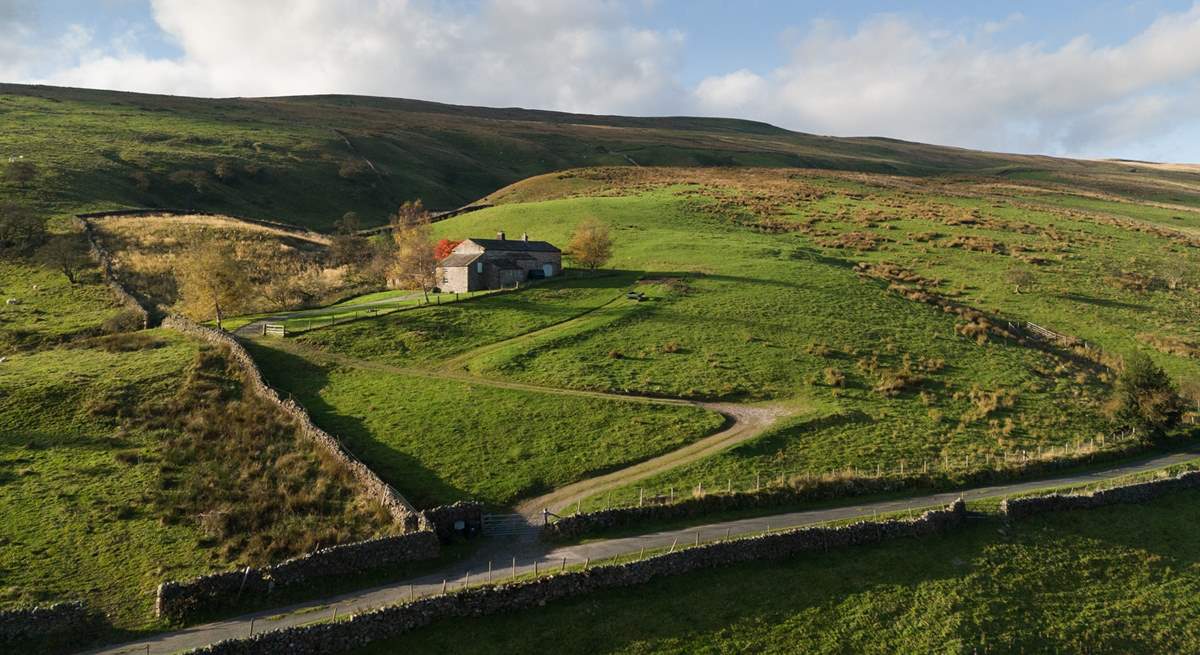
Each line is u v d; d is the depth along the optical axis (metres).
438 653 30.36
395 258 110.69
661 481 46.38
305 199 181.25
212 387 57.34
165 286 92.94
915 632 34.47
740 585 36.22
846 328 79.44
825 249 119.75
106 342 67.94
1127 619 37.31
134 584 35.03
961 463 51.28
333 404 57.47
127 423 51.00
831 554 39.25
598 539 39.69
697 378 65.19
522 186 199.62
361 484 44.03
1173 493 48.94
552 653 31.06
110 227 115.44
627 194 168.00
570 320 80.38
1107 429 60.00
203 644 30.20
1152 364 60.25
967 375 69.38
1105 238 130.62
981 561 39.81
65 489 42.75
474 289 95.06
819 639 33.53
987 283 103.06
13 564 35.81
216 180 171.88
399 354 69.81
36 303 82.12
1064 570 40.25
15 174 132.75
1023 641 34.94
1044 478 51.03
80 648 30.17
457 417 55.25
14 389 54.75
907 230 132.88
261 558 37.34
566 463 48.88
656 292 89.56
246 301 82.25
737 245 114.62
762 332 77.12
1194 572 41.44
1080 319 90.88
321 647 29.62
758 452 51.00
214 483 44.38
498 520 41.88
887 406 61.00
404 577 35.75
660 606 34.28
